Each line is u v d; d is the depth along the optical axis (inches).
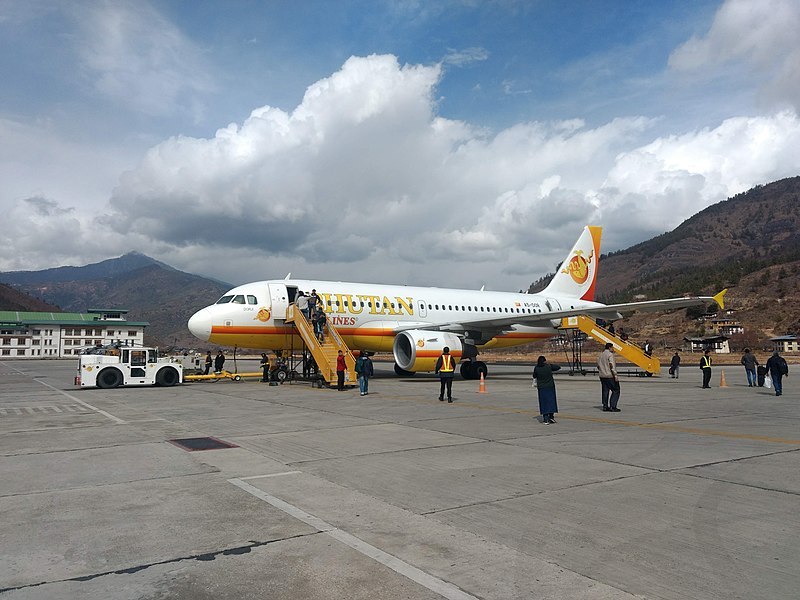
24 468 355.6
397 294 1230.9
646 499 288.8
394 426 539.2
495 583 187.6
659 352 3752.5
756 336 4247.0
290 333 1119.0
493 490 306.0
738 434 498.0
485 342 1250.0
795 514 264.2
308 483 319.6
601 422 573.6
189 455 397.7
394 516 259.8
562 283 1581.0
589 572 197.0
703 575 194.5
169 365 1041.5
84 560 205.9
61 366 2486.5
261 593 179.0
